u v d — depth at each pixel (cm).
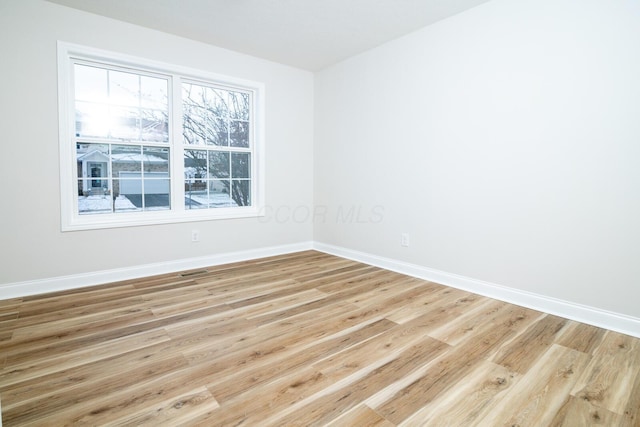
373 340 208
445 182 315
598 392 158
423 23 314
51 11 280
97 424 135
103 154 323
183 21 312
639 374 173
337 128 428
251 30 329
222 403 148
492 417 141
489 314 249
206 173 389
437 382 165
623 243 220
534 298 260
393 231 366
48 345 199
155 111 348
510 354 192
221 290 300
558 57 240
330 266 385
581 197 235
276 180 434
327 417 140
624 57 214
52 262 294
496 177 278
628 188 216
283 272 359
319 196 462
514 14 261
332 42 357
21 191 279
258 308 259
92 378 166
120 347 198
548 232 252
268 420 138
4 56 266
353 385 162
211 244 385
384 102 367
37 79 279
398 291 300
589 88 228
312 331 220
